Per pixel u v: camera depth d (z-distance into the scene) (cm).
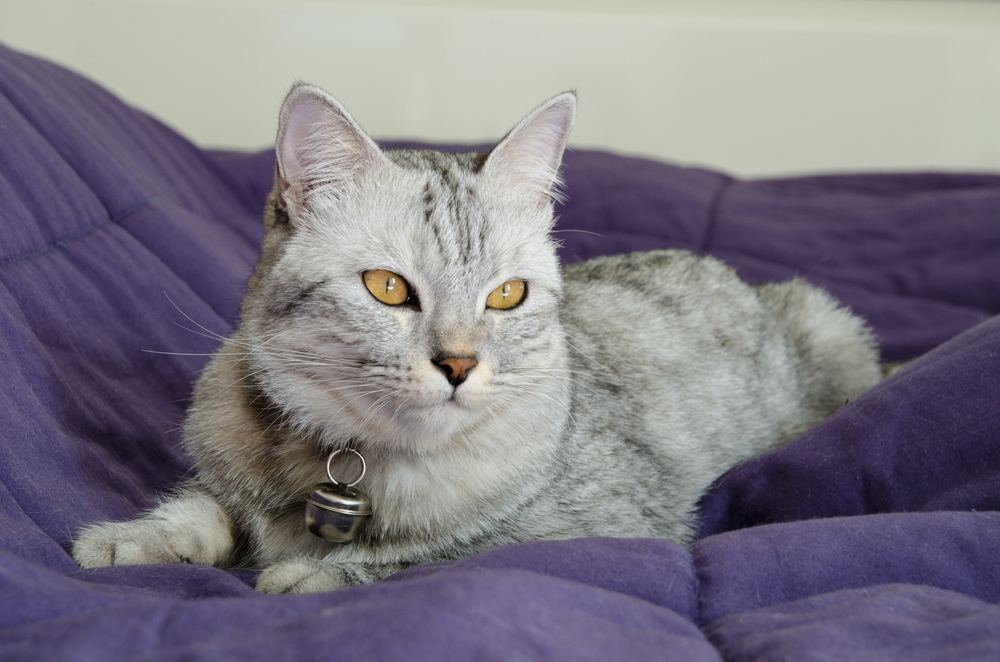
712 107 98
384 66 96
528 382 46
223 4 95
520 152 48
